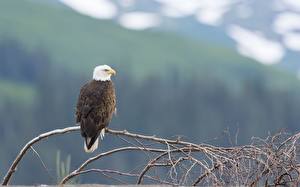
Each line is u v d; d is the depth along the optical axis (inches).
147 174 495.2
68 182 471.5
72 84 3959.2
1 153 3280.0
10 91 5206.7
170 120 3659.0
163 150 456.8
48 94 3769.7
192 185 446.3
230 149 447.8
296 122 3779.5
